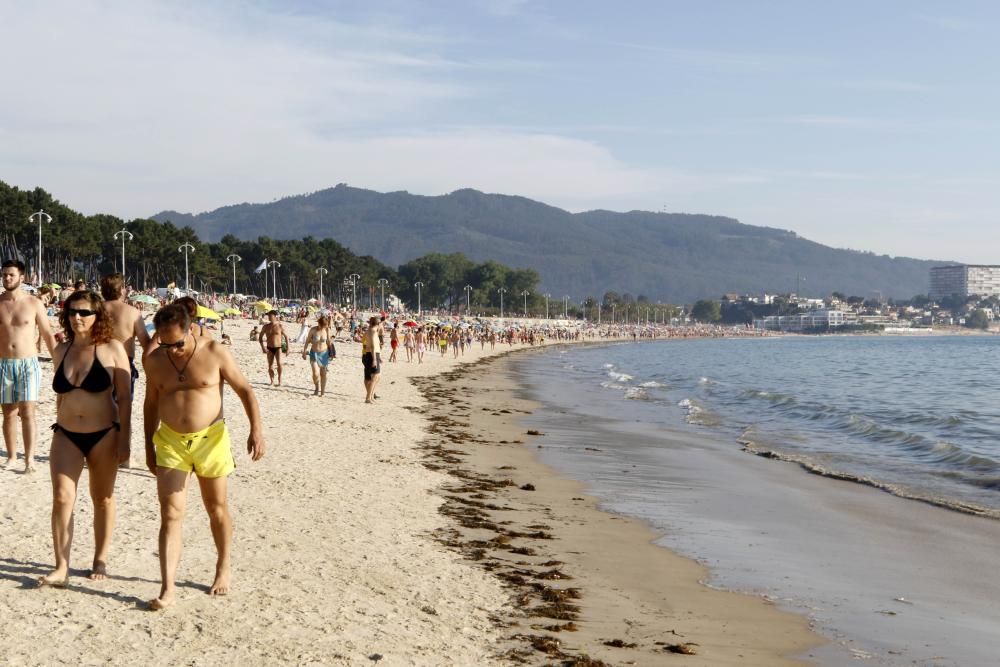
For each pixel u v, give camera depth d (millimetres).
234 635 5934
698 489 14453
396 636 6320
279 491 11375
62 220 128250
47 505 8875
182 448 6223
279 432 17281
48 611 5992
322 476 12836
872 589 8875
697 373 59688
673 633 7184
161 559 6285
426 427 21375
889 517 12438
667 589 8531
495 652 6293
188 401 6195
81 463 6551
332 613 6629
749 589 8695
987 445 21219
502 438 20406
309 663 5605
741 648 6938
